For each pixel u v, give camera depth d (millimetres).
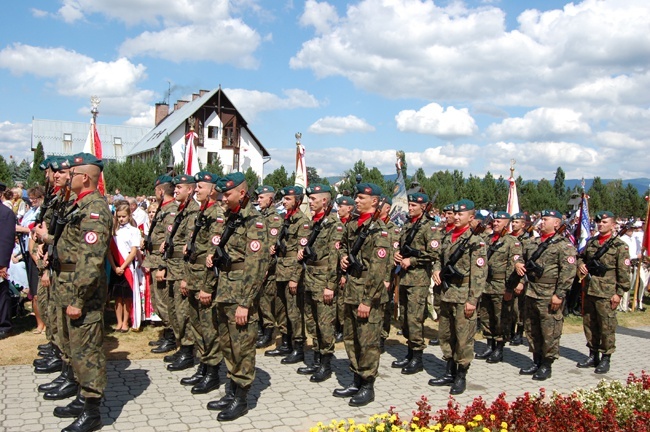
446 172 49469
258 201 8422
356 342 6234
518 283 8336
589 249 8273
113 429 5043
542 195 43938
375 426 4867
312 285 7117
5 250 7488
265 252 5562
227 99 44875
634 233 14109
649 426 5000
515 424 4949
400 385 6863
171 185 7941
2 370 6539
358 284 6082
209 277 5883
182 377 6617
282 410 5742
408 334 7527
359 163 37438
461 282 6727
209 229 6340
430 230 7488
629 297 13844
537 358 7684
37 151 44844
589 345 8203
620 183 63219
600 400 5609
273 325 8500
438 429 4660
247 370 5531
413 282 7492
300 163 12930
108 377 6523
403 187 11789
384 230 5953
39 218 6449
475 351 8812
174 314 6977
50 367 6523
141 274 8797
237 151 45875
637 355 9016
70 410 5219
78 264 4840
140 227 10805
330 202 7668
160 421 5277
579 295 12266
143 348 7820
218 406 5629
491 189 42906
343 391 6262
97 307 5016
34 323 8922
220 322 5648
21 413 5270
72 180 5180
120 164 36656
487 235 9297
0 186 7645
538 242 8117
